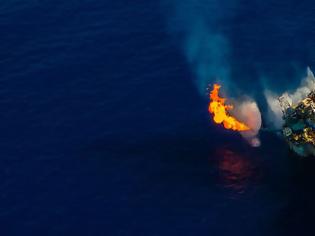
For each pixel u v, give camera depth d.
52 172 89.69
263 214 83.50
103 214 84.56
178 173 89.06
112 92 100.88
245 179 87.62
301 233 81.06
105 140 93.75
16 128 95.69
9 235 82.38
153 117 96.81
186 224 83.06
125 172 89.50
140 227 83.00
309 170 88.00
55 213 84.81
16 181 88.56
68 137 94.31
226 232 81.94
